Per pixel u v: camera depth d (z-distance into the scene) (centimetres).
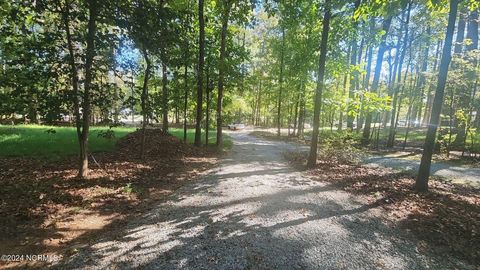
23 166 823
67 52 643
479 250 454
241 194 711
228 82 1639
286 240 463
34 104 607
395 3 566
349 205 655
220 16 1489
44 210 533
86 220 517
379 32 1373
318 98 1095
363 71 1503
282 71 2470
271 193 726
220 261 391
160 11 714
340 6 692
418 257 429
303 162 1220
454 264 413
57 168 830
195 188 765
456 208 654
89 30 640
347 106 1477
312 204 650
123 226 504
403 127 3272
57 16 646
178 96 1466
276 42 2494
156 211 583
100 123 748
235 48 1636
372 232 511
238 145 1939
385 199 706
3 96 584
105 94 700
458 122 1753
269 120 4822
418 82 2086
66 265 368
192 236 467
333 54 1486
